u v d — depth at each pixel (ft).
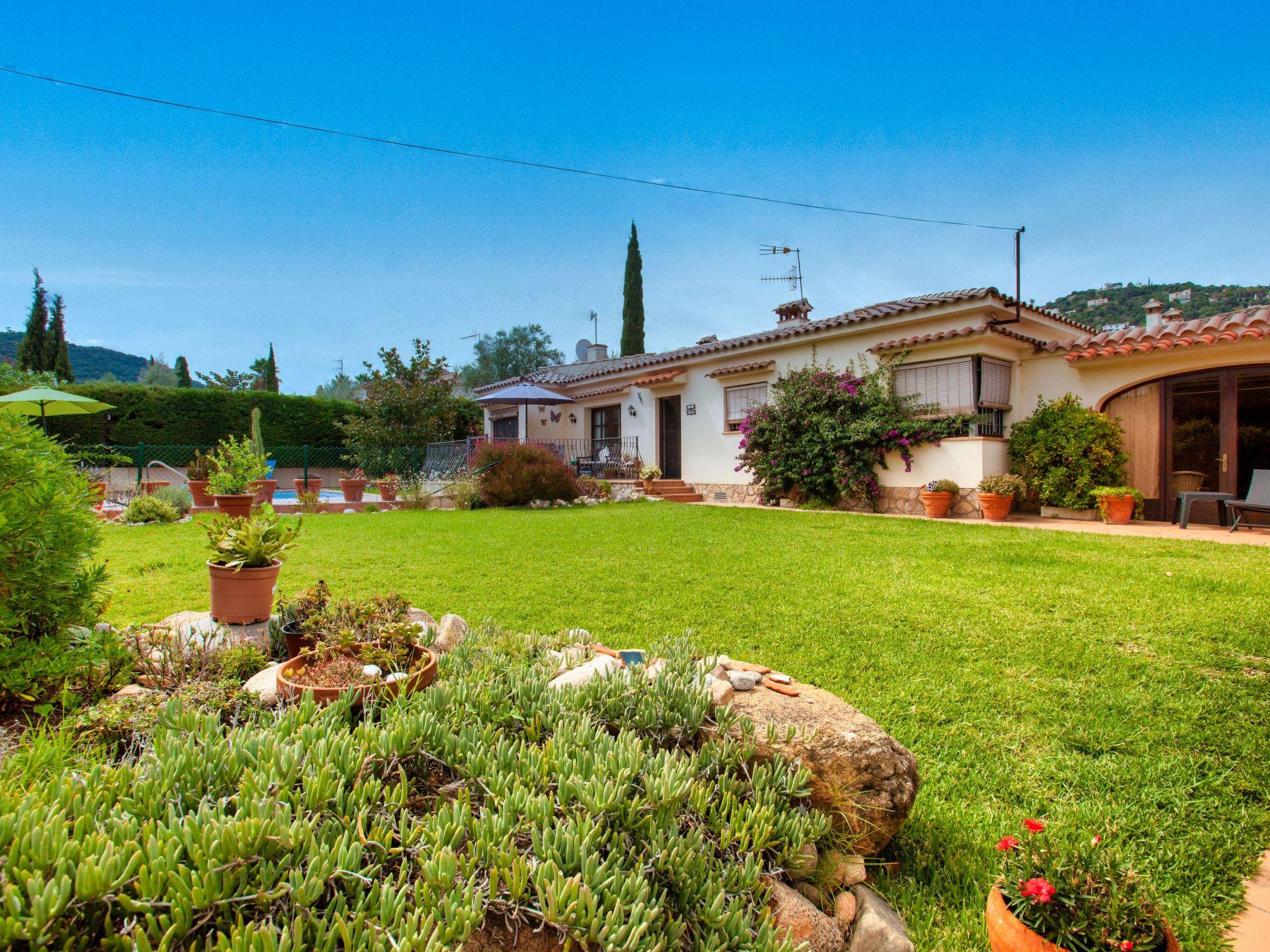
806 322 54.75
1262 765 8.51
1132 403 33.94
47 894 3.34
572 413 65.26
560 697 7.25
